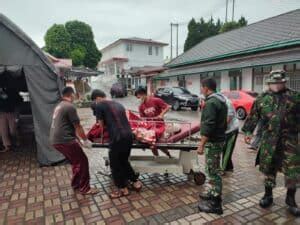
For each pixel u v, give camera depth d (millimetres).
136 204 3693
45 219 3352
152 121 4277
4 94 7414
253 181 4430
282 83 3168
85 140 3912
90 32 33375
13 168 5395
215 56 18562
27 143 7695
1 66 5488
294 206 3334
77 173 4059
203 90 3291
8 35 5438
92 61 33688
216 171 3305
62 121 3838
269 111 3240
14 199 3938
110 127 3680
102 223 3221
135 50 38781
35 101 5559
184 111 15711
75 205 3709
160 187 4270
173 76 22016
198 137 4375
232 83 16688
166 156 4840
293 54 12727
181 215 3363
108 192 4121
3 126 6848
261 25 19453
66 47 30375
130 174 4047
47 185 4453
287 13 18547
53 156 5555
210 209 3375
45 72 5633
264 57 14445
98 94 3820
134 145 4012
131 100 22891
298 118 3141
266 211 3414
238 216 3307
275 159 3305
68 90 3988
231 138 4457
